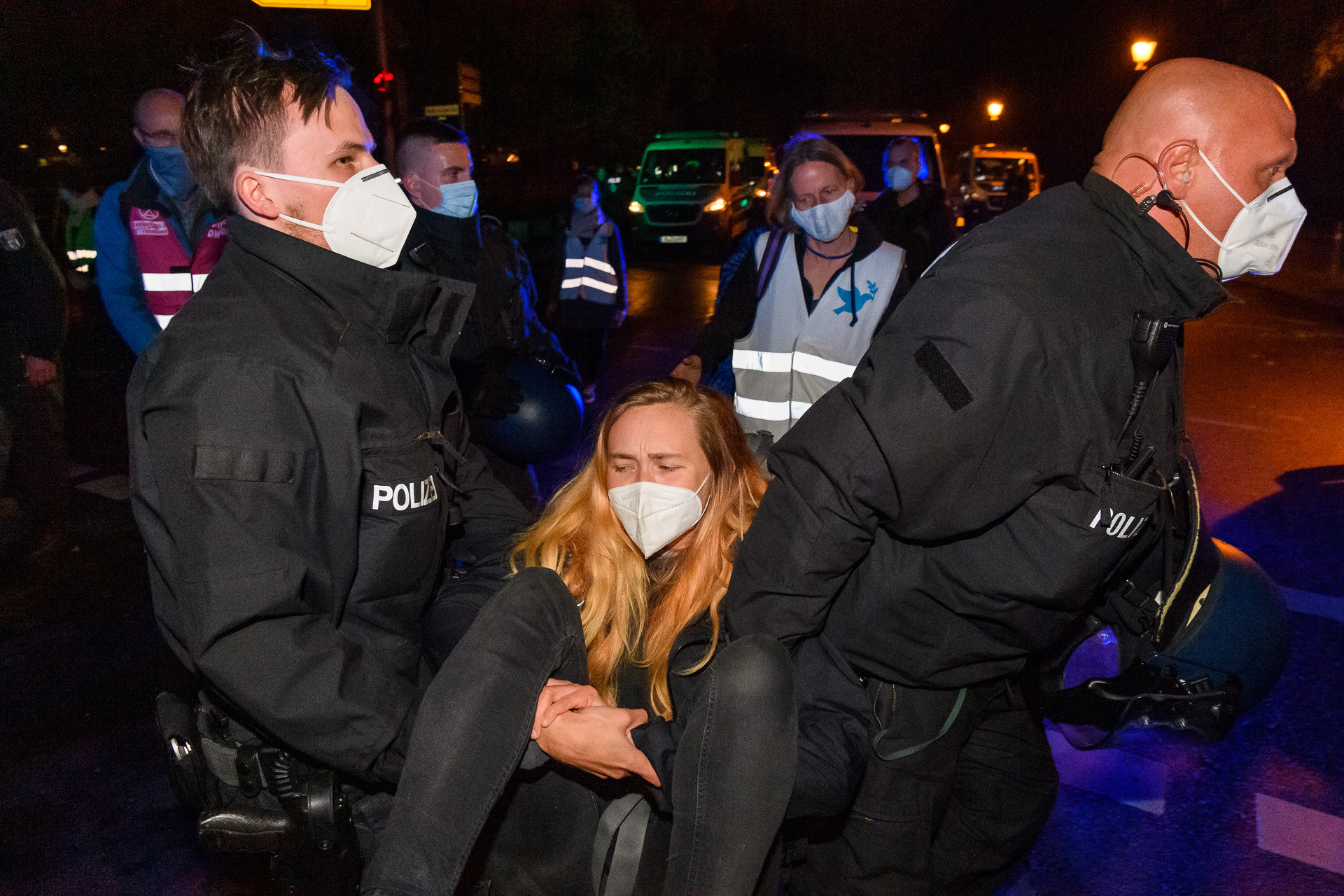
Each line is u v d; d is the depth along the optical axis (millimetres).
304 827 1598
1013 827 2045
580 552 1854
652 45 22719
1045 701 1946
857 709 1676
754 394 3229
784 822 1646
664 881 1581
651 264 16984
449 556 2117
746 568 1662
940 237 4836
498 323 3461
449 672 1521
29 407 4367
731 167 17203
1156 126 1571
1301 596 4270
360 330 1598
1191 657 1805
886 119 10250
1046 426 1487
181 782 1699
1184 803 2939
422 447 1637
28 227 4156
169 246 3930
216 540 1422
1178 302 1583
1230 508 5316
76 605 4250
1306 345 9766
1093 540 1514
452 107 10359
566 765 1660
